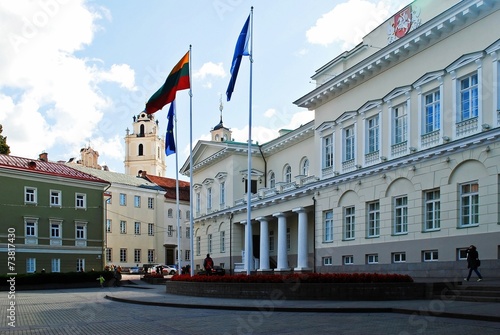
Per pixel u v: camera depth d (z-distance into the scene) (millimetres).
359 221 32562
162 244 84625
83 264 58625
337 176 34500
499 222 23141
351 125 34188
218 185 54906
